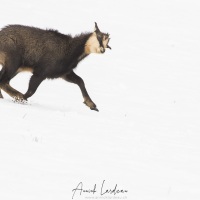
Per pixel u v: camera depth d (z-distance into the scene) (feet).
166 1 505.25
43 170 85.25
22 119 116.16
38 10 386.11
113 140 115.96
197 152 119.85
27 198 72.90
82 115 138.92
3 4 377.30
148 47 343.46
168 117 181.16
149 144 119.44
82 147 103.96
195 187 90.53
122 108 188.24
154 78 264.93
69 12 405.18
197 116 191.42
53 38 150.61
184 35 400.26
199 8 499.92
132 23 409.90
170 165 103.19
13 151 92.22
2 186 75.82
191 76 283.59
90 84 231.30
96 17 407.44
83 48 155.94
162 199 81.61
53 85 211.20
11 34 144.05
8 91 143.74
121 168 94.73
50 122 119.96
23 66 148.25
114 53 308.81
